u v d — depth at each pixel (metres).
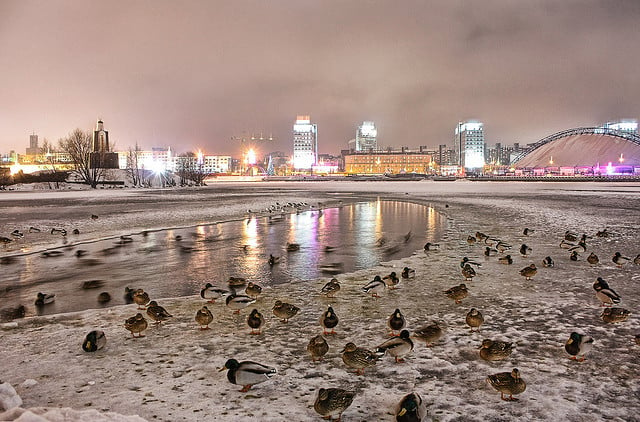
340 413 5.78
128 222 30.72
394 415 5.80
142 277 14.91
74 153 97.06
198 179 114.38
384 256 18.48
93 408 5.96
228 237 24.08
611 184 109.88
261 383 6.76
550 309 10.46
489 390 6.55
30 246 21.03
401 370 7.23
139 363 7.52
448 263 16.08
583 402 6.19
